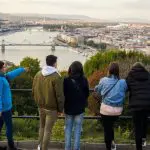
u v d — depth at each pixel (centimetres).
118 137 819
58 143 750
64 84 668
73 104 668
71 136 705
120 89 669
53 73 652
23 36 19425
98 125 888
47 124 664
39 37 18712
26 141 753
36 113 1133
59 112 670
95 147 743
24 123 891
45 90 654
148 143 761
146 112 668
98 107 879
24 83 1235
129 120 850
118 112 673
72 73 671
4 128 836
